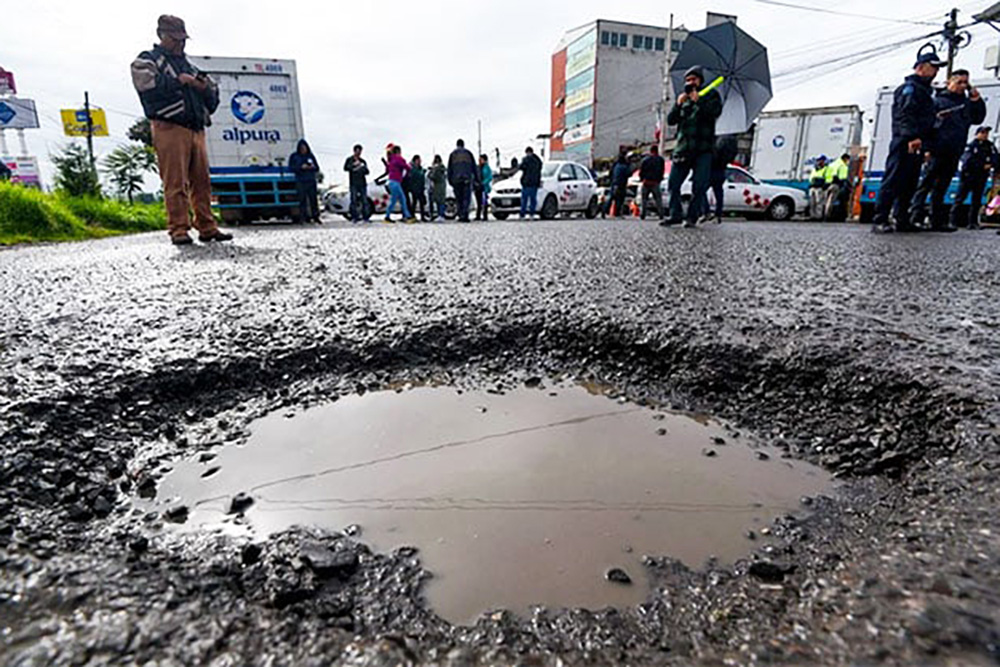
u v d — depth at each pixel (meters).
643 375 1.92
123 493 1.19
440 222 11.62
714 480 1.25
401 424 1.55
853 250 4.52
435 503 1.17
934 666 0.64
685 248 4.79
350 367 1.95
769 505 1.15
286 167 11.20
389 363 2.00
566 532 1.07
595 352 2.08
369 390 1.80
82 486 1.17
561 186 14.16
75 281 3.27
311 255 4.50
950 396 1.43
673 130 30.11
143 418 1.53
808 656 0.68
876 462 1.26
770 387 1.73
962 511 0.96
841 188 13.80
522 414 1.63
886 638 0.68
